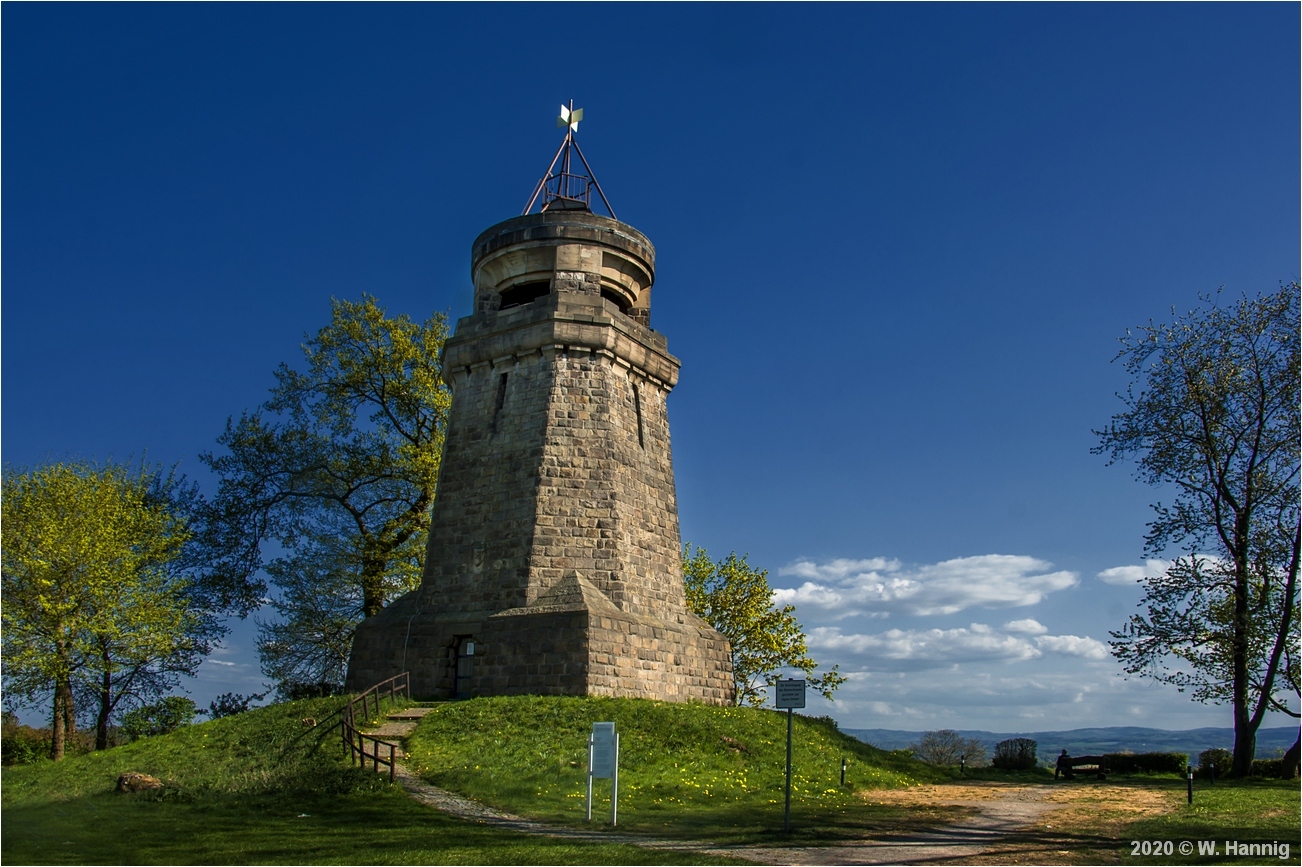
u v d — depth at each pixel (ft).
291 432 153.38
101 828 60.75
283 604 150.82
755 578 177.99
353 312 155.22
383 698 98.78
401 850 52.60
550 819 63.05
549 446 112.57
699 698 113.50
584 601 103.40
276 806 66.54
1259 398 109.19
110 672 131.03
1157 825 62.03
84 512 129.90
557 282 121.19
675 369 129.39
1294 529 106.63
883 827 62.28
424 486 147.95
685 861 49.19
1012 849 53.93
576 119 138.51
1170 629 108.78
